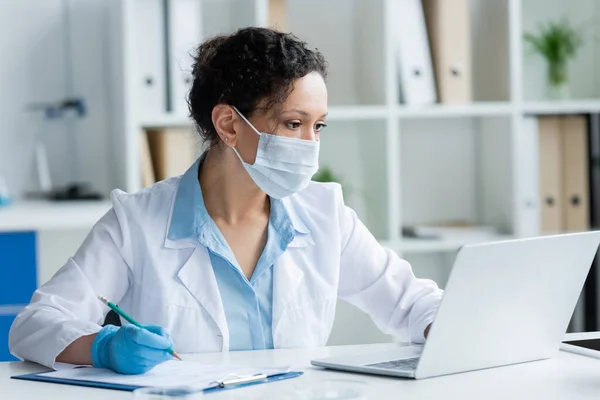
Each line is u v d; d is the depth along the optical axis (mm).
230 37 1861
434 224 3912
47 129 3578
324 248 1921
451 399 1307
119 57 3428
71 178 3604
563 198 3721
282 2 3508
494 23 3812
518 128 3658
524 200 3682
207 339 1807
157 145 3381
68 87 3582
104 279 1837
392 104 3514
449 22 3564
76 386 1433
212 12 3645
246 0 3533
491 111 3623
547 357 1622
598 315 3824
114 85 3551
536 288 1540
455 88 3584
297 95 1794
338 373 1496
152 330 1517
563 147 3711
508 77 3672
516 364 1572
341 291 2039
